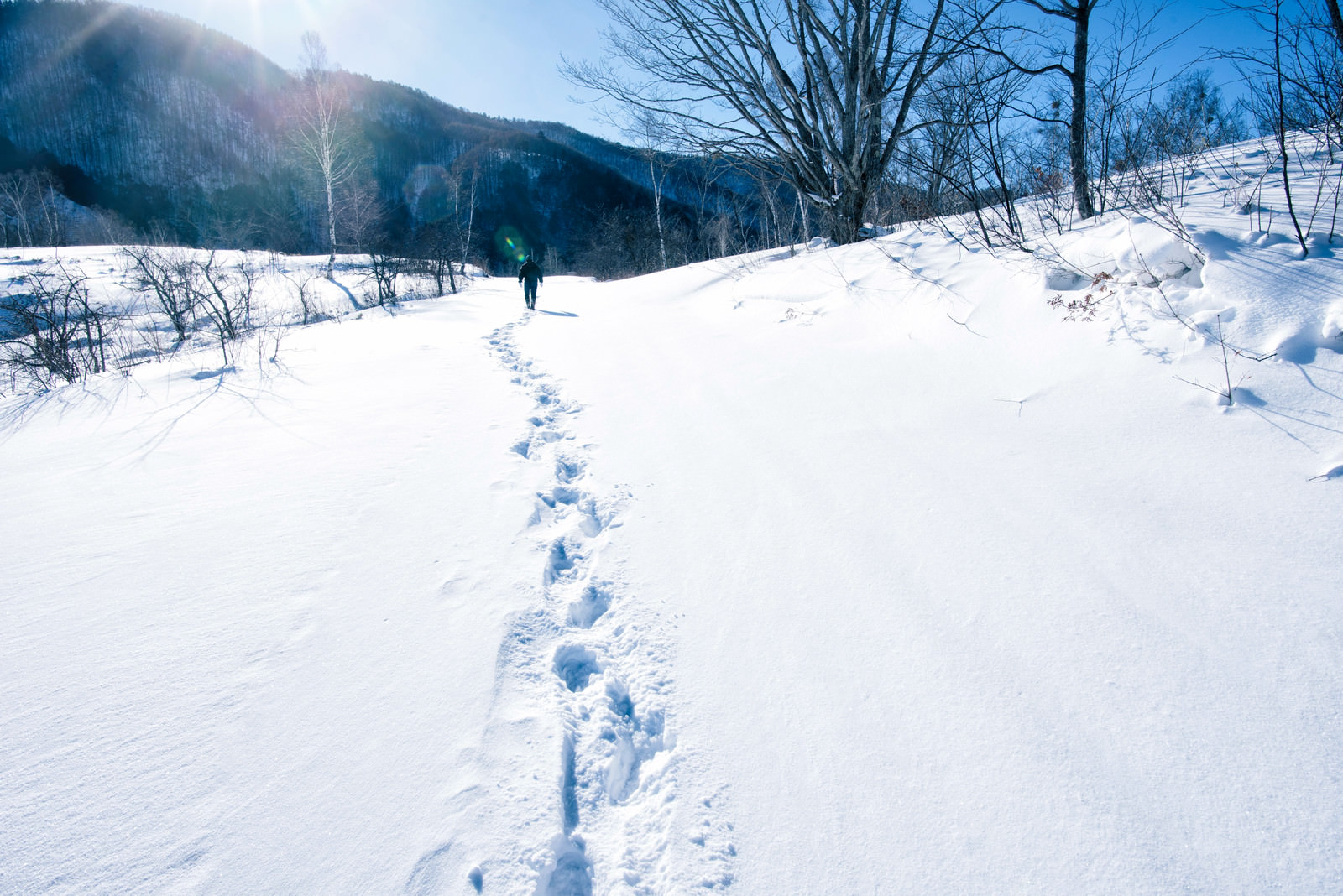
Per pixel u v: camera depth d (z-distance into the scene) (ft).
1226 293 10.37
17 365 23.53
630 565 9.14
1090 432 9.86
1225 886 4.34
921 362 13.99
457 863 4.80
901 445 11.19
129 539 9.75
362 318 41.14
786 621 7.61
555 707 6.53
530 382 18.90
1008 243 16.57
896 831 5.02
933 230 21.29
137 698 6.45
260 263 76.79
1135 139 16.92
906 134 25.52
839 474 10.69
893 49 25.67
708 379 16.48
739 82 28.35
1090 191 17.33
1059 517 8.41
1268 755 5.13
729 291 26.32
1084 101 17.26
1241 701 5.59
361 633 7.51
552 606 8.22
